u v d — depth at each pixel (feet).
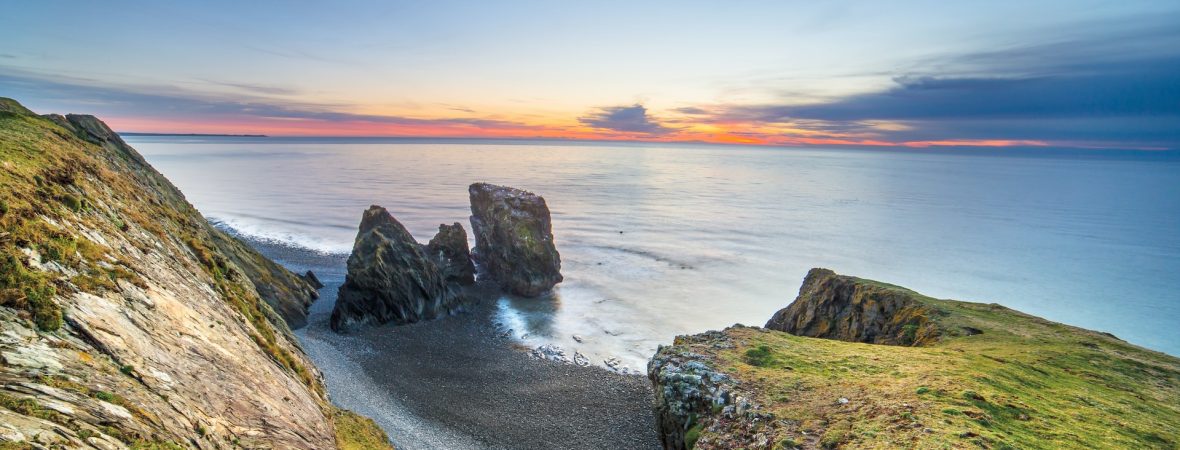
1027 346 140.46
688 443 105.81
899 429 82.02
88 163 138.41
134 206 132.57
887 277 376.68
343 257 367.45
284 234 448.24
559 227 510.99
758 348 134.82
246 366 84.58
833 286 203.21
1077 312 320.50
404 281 233.96
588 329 242.37
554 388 176.14
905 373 111.24
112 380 48.62
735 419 99.96
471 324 241.76
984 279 379.35
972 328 156.25
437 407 157.58
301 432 80.33
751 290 320.50
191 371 65.92
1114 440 78.84
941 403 90.07
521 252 292.40
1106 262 428.97
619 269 360.69
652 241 455.22
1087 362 127.44
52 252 62.85
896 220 609.42
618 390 176.04
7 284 50.52
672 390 119.34
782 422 92.73
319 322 225.35
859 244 469.57
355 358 190.19
